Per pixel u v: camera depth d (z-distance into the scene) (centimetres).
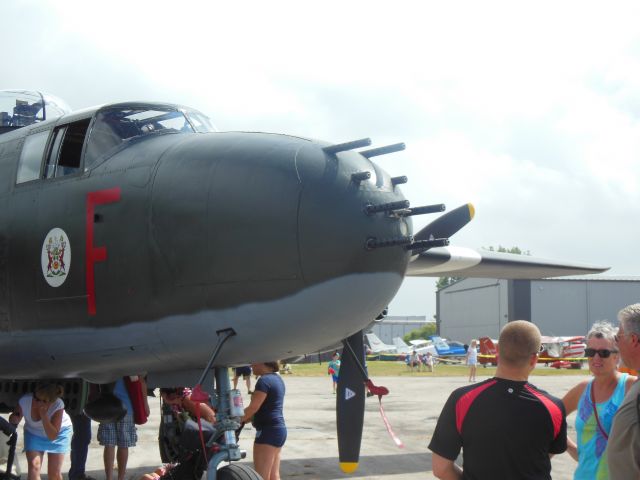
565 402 550
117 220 658
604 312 6438
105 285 661
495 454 385
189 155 640
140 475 969
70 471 884
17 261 738
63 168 732
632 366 405
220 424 645
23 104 1011
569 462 1069
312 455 1129
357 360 686
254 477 614
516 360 391
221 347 606
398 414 1744
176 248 614
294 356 695
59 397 746
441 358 6344
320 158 595
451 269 1220
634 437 360
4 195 767
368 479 933
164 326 627
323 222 567
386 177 625
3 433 849
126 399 872
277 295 575
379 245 576
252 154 609
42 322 717
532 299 6444
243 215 586
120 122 724
